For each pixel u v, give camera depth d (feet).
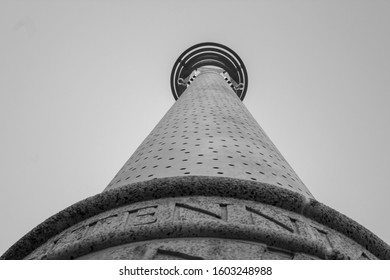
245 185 27.61
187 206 25.82
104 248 22.98
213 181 27.63
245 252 21.62
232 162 36.19
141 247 22.13
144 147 47.32
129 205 27.27
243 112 64.69
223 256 21.20
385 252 27.37
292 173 43.01
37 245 27.58
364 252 26.53
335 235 26.68
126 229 22.93
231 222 23.77
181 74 127.75
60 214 27.86
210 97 71.77
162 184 27.61
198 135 44.88
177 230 22.66
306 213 27.55
